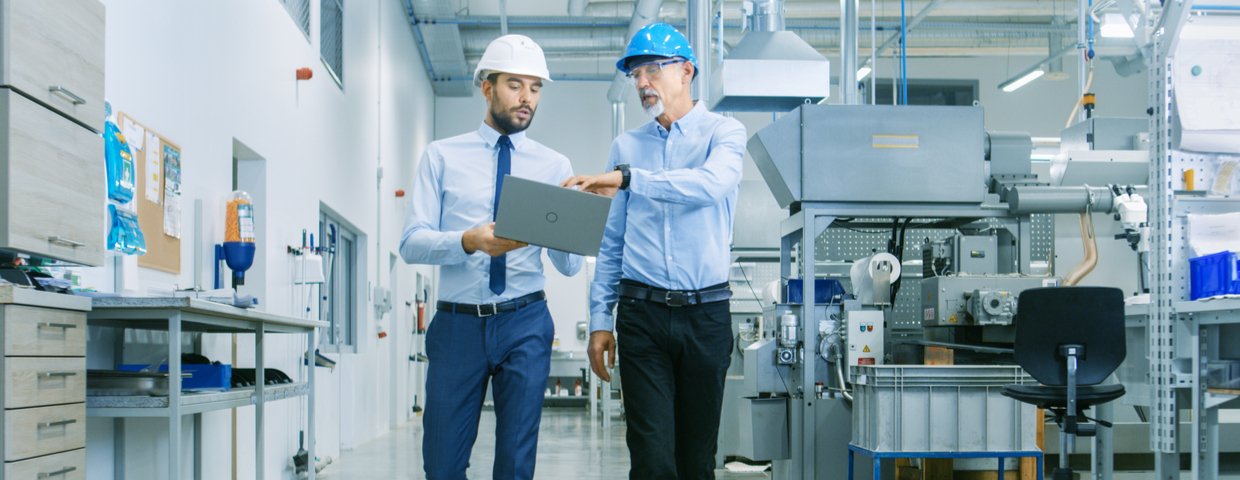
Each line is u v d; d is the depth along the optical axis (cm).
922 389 298
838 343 337
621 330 207
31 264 199
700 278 203
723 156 196
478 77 209
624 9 948
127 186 262
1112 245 902
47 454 175
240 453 379
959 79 1145
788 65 407
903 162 348
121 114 261
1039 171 983
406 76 894
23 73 172
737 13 934
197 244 327
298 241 472
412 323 953
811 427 336
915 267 418
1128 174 403
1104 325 260
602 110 1160
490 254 184
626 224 217
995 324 324
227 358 356
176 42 308
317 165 516
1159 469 276
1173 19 279
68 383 184
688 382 206
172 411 207
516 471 199
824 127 347
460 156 208
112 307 200
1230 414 460
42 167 179
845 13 517
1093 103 460
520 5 1070
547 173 211
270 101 422
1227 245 271
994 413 300
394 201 814
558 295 1130
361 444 661
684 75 211
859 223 410
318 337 541
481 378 201
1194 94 279
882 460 336
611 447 627
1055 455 405
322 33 548
